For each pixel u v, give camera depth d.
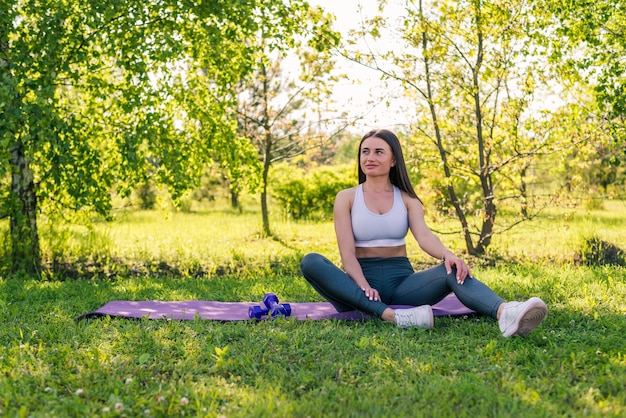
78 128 7.08
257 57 8.46
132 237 11.06
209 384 3.04
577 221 12.40
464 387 2.91
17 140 7.30
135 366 3.32
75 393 2.90
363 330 3.97
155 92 7.41
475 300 3.88
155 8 7.40
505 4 7.74
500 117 8.39
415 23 8.00
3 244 7.66
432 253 4.27
